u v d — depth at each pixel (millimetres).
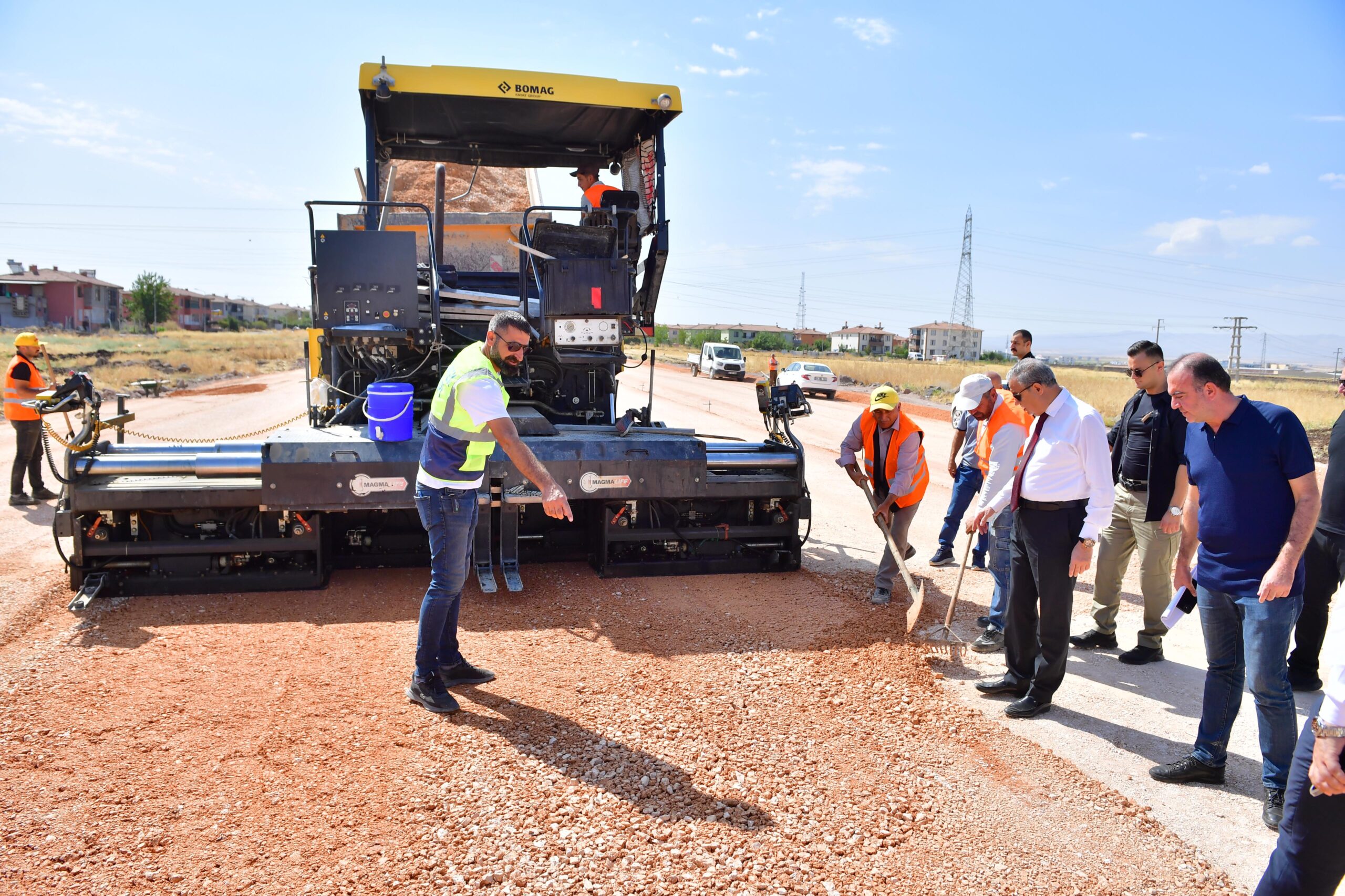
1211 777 3531
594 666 4406
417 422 5977
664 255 7055
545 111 7094
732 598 5684
